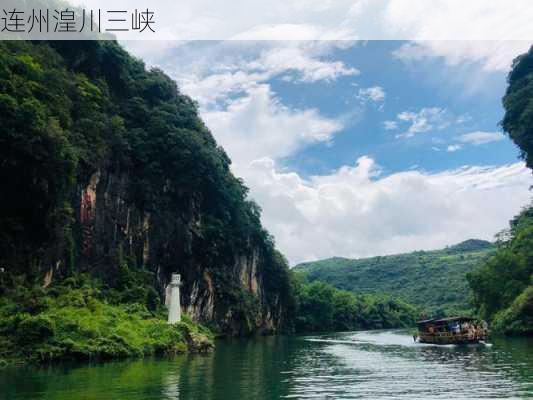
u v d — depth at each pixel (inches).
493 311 3651.6
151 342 2015.3
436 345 2588.6
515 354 1882.4
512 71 4894.2
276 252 5157.5
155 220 3265.3
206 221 3703.3
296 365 1657.2
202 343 2274.9
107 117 3100.4
